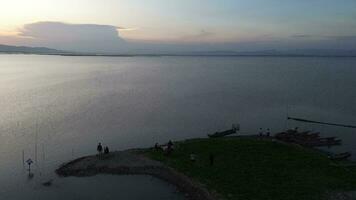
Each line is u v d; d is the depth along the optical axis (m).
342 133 89.69
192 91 159.38
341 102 135.62
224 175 55.19
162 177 56.53
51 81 184.50
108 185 54.16
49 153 68.56
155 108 116.06
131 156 64.19
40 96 131.62
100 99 130.00
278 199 47.41
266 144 69.81
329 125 98.25
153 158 62.97
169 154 64.19
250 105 126.19
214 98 140.00
